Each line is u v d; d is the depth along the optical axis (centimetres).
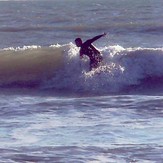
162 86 7281
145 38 11406
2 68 7938
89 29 13038
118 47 7712
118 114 5712
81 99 6562
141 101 6300
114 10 19538
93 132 5019
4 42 11362
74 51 7788
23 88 7475
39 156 4375
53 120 5512
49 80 7581
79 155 4391
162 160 4256
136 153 4419
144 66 7494
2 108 6094
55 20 15900
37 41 11469
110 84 7238
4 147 4612
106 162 4228
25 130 5131
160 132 4972
